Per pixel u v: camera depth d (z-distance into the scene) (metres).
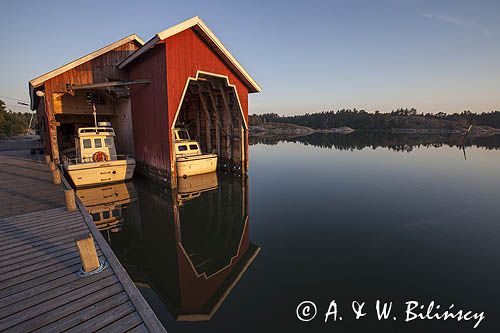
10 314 3.65
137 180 16.11
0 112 53.03
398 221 9.45
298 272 6.14
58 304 3.86
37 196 9.61
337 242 7.78
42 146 28.23
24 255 5.31
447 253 6.98
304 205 11.67
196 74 13.98
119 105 19.73
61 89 16.33
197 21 12.98
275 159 27.73
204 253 7.84
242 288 5.54
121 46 18.02
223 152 19.83
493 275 5.89
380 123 148.88
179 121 25.00
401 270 6.15
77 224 6.95
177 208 11.84
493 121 135.25
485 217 9.78
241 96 16.83
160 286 5.99
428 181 16.23
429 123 140.88
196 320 4.62
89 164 14.08
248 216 10.49
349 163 24.17
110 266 4.89
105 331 3.37
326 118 181.25
